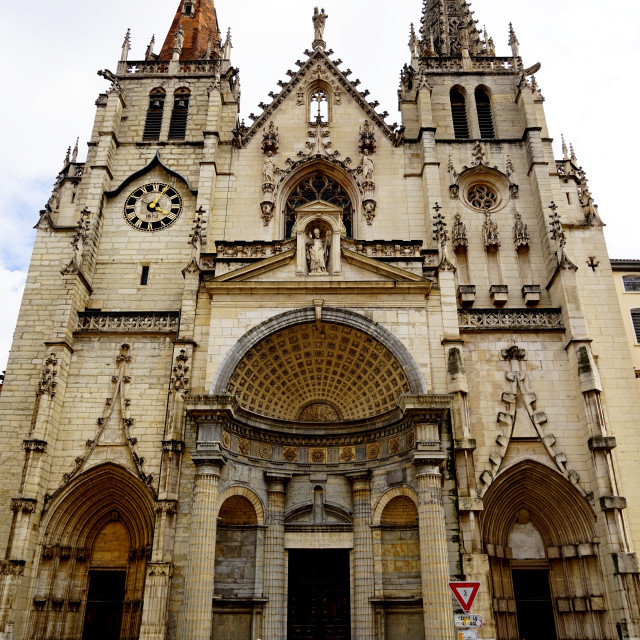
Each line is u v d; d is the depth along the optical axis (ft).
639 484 109.50
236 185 136.77
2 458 110.93
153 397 110.73
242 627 99.60
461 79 152.87
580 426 107.45
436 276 115.24
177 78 154.81
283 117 144.97
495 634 91.66
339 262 114.21
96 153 141.38
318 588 105.70
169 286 129.39
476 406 109.09
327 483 110.73
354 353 113.29
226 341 108.68
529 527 107.45
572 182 138.62
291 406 117.39
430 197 131.75
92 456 106.42
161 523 95.86
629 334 134.31
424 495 95.14
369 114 144.77
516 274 128.77
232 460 103.65
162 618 90.53
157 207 137.28
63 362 111.24
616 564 94.43
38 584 99.19
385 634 98.89
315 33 157.38
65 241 132.16
